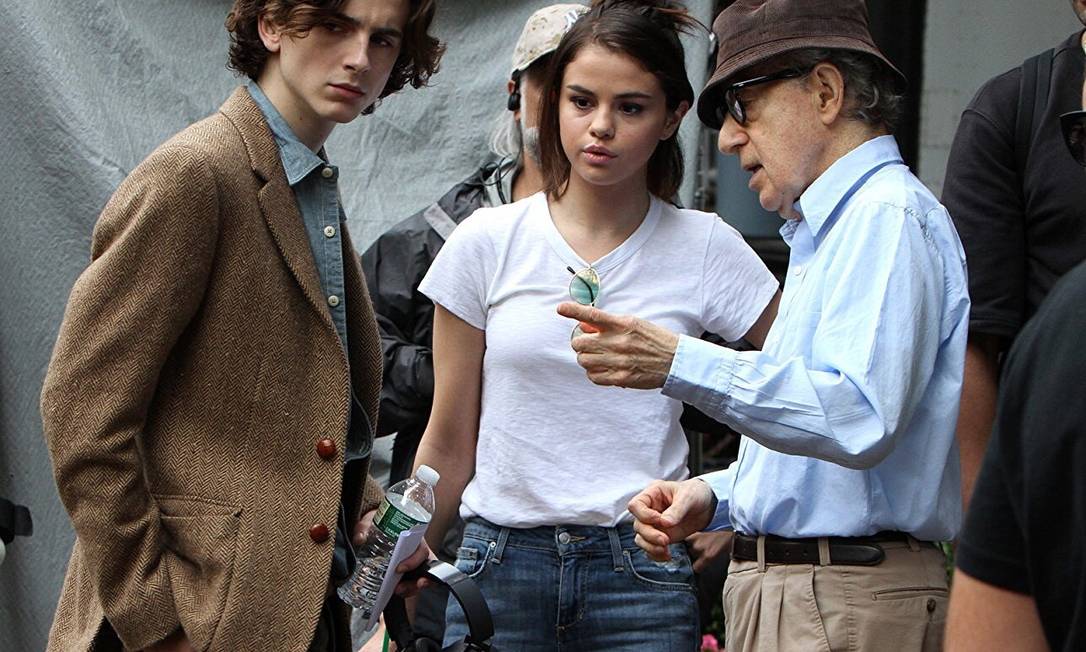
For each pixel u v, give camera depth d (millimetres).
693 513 3721
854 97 3492
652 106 3906
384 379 4730
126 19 5512
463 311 4066
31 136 5398
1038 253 4176
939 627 3393
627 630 3939
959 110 6453
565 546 3926
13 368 5457
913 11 6422
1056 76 4168
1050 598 2033
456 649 3467
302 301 3264
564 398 3949
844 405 3219
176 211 3076
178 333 3131
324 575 3186
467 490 4109
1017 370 2070
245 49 3332
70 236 5430
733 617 3623
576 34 3922
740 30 3564
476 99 5754
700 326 4102
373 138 5758
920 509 3381
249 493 3180
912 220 3324
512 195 4879
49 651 3340
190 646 3195
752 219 6547
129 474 3094
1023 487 2045
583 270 3990
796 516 3445
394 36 3281
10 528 4488
